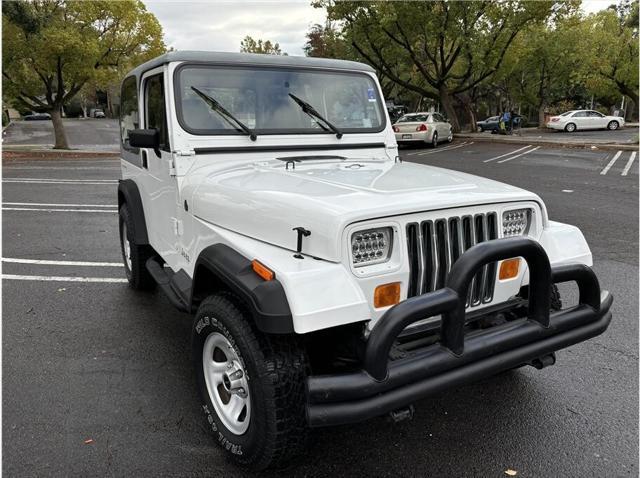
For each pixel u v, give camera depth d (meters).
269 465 2.40
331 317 2.11
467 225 2.58
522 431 2.90
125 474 2.55
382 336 2.11
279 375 2.24
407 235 2.41
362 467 2.62
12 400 3.20
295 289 2.11
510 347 2.44
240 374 2.52
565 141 22.77
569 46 35.22
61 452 2.71
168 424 2.97
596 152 18.92
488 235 2.68
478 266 2.27
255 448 2.36
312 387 2.11
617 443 2.79
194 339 2.80
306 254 2.35
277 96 3.63
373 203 2.36
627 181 12.16
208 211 2.97
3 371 3.55
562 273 2.63
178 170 3.33
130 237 4.70
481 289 2.70
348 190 2.58
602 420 3.00
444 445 2.79
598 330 2.76
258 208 2.60
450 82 31.08
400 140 22.55
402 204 2.38
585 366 3.64
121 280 5.50
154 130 3.38
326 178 2.87
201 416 3.05
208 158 3.40
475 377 2.33
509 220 2.79
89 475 2.54
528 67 39.12
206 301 2.63
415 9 23.52
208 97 3.43
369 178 2.88
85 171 15.79
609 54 27.06
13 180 13.57
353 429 2.94
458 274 2.26
